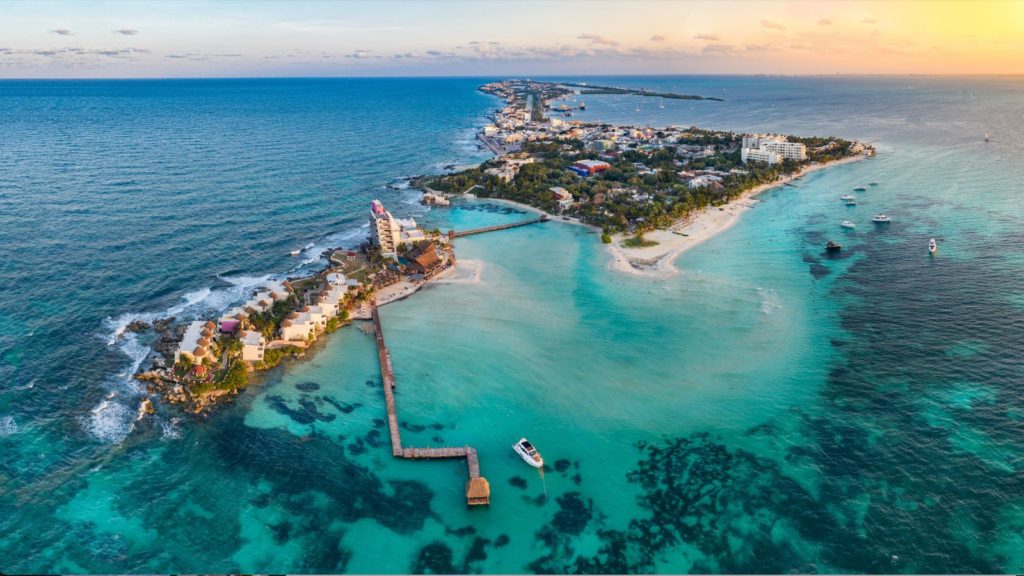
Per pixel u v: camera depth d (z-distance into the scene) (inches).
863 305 6122.1
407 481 3885.3
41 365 5009.8
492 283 6904.5
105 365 5044.3
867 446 4055.1
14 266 6899.6
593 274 7116.1
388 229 7691.9
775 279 6865.2
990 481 3698.3
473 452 4060.0
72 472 3875.5
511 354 5339.6
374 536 3474.4
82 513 3565.5
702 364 5113.2
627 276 7037.4
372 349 5516.7
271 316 5748.0
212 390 4722.0
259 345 5196.9
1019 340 5270.7
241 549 3371.1
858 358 5128.0
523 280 6983.3
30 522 3486.7
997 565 3161.9
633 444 4170.8
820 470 3860.7
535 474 3917.3
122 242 7839.6
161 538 3420.3
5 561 3233.3
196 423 4402.1
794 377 4889.3
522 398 4704.7
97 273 6850.4
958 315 5802.2
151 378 4852.4
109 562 3260.3
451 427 4384.8
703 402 4598.9
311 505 3681.1
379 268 7190.0
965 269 6914.4
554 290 6678.2
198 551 3351.4
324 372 5123.0
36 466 3909.9
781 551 3304.6
